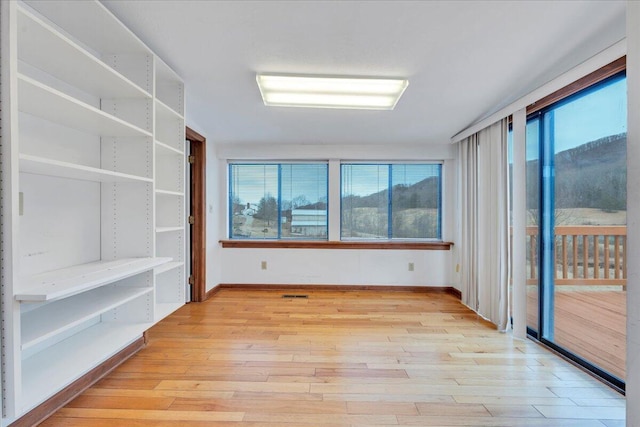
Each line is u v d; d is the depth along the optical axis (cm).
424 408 168
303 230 436
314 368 209
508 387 189
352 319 306
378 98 250
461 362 219
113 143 200
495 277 290
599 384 193
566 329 238
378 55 192
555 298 247
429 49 185
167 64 206
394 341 254
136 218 199
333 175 425
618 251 205
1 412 117
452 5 147
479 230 316
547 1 144
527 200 274
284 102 259
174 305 237
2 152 114
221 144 413
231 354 229
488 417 162
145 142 198
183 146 238
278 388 186
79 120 165
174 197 243
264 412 164
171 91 234
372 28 166
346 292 409
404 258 418
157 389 184
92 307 161
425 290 416
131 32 169
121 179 186
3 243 116
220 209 426
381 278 420
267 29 168
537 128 261
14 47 113
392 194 431
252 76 222
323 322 297
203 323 293
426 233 431
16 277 118
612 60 165
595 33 168
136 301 205
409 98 259
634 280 115
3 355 117
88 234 190
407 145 411
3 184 115
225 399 175
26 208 155
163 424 154
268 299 374
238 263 425
